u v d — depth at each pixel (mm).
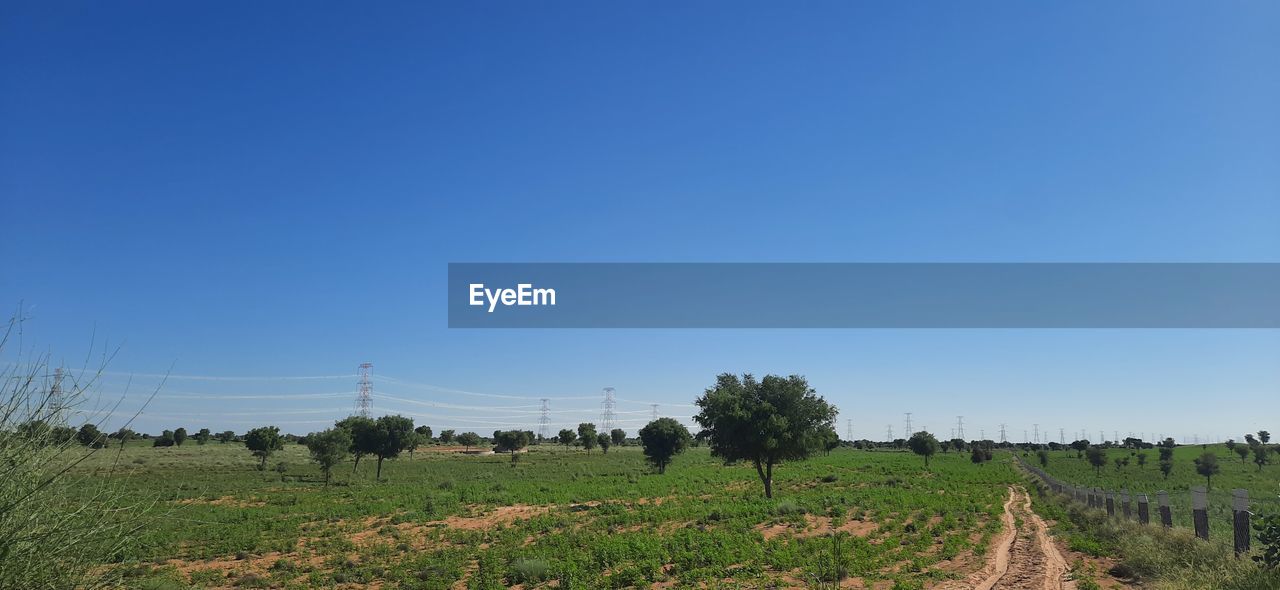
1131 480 78375
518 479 75125
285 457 116188
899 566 19609
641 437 93250
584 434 132375
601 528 31328
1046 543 23938
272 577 22375
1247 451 108125
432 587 20219
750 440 46969
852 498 43188
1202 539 16766
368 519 38781
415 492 56406
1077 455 147375
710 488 59469
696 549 23422
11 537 6398
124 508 7172
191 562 25484
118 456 7211
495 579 20438
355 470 86688
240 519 36875
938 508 36031
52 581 6625
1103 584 16328
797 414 48562
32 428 6750
